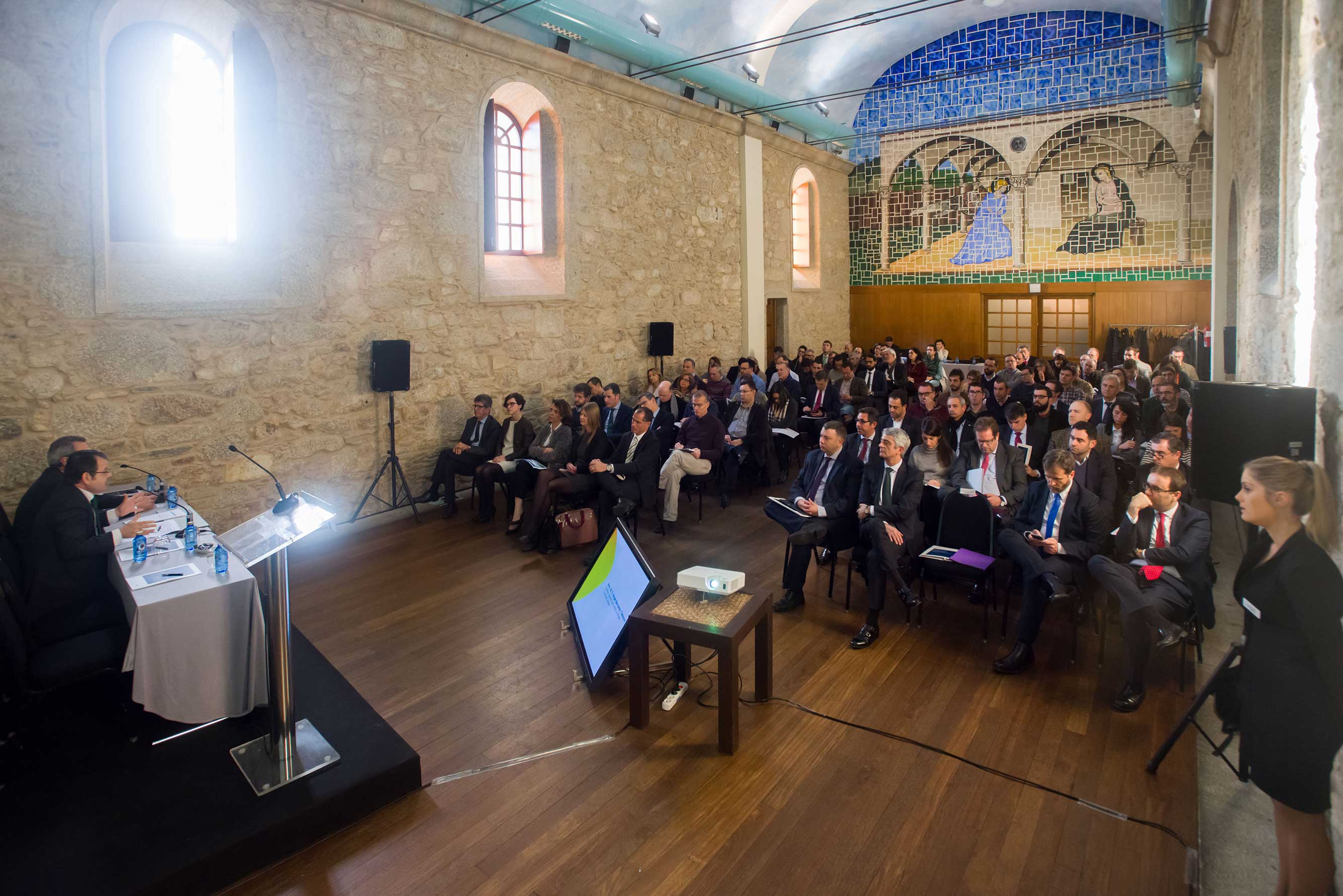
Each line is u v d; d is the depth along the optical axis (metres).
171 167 5.72
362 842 2.93
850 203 14.86
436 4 7.04
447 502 7.07
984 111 13.36
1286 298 4.08
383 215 6.71
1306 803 2.17
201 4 5.52
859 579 5.48
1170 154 12.21
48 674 3.39
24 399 4.92
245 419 5.96
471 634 4.65
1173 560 3.86
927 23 12.80
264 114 5.88
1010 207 13.47
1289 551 2.21
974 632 4.61
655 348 9.62
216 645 3.44
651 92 9.34
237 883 2.75
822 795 3.12
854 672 4.14
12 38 4.71
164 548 4.00
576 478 6.26
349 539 6.45
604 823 2.99
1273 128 4.67
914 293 14.51
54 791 3.07
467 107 7.30
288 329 6.16
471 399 7.59
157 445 5.52
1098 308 13.00
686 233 10.34
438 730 3.65
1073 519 4.34
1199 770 3.24
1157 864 2.72
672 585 5.37
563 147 8.28
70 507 3.90
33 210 4.86
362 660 4.33
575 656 4.35
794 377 9.83
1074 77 12.63
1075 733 3.54
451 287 7.32
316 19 6.11
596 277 8.89
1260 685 2.27
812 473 5.22
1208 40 7.35
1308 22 3.30
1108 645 4.43
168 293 5.48
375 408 6.80
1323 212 2.66
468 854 2.85
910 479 4.82
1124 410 6.18
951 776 3.24
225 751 3.34
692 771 3.30
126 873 2.62
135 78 5.53
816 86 13.02
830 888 2.64
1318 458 2.84
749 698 3.88
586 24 7.88
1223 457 3.73
